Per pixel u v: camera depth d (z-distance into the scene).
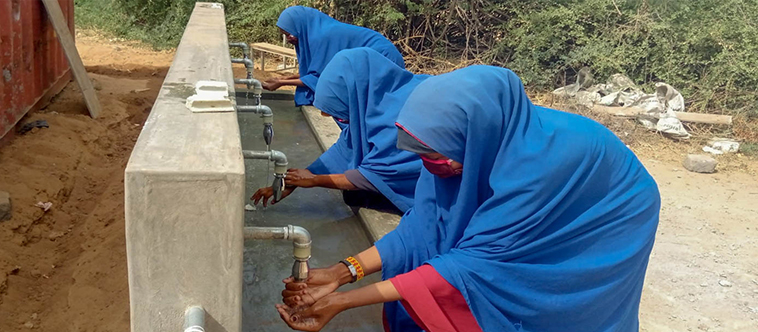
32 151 5.24
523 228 1.98
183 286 1.55
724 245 5.08
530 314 2.03
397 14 10.50
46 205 4.53
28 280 3.77
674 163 7.33
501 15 10.83
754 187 6.63
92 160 5.67
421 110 2.01
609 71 9.52
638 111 8.61
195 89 2.36
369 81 3.31
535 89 9.93
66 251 4.19
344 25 5.58
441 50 11.06
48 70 6.58
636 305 2.31
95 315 3.34
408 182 3.16
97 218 4.59
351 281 2.23
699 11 9.40
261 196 3.26
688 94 9.29
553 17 9.93
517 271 2.00
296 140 4.88
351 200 3.56
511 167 1.98
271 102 5.94
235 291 1.58
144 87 8.24
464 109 1.95
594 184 2.02
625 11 9.66
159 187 1.43
